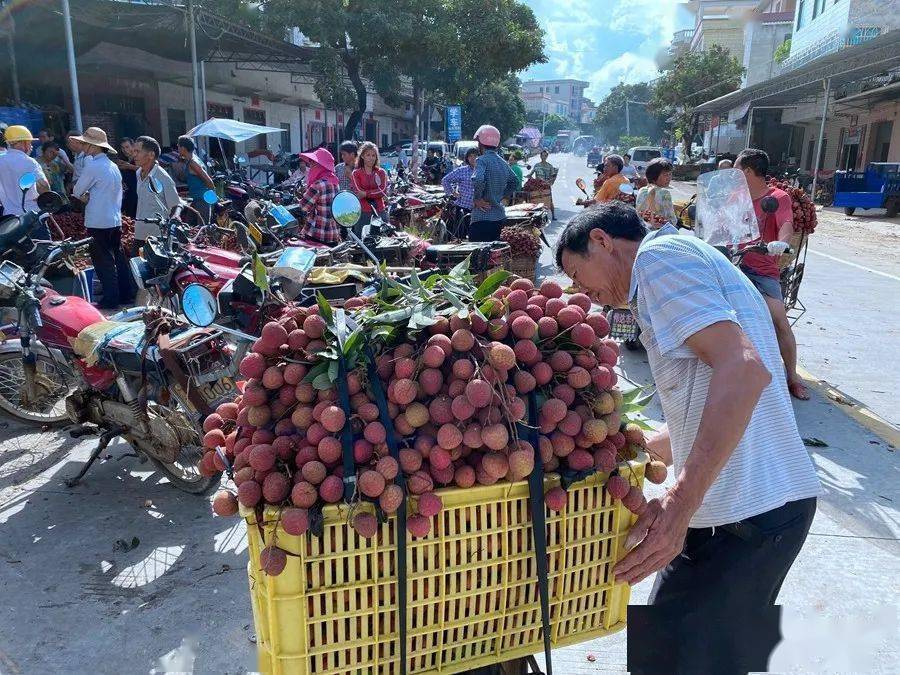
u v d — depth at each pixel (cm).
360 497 149
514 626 170
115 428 366
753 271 484
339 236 705
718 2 4100
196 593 293
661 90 4206
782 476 175
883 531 344
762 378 151
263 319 358
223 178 1105
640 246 174
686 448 176
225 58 1917
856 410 497
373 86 2512
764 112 3606
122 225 781
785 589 298
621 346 632
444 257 546
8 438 436
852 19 2388
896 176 1986
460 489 156
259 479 152
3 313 443
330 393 160
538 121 9094
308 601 152
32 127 1268
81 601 285
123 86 1795
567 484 162
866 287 934
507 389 158
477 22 2319
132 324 360
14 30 1293
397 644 160
